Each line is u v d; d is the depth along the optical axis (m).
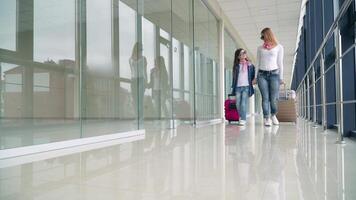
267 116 4.36
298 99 9.02
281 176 1.24
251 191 1.04
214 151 1.97
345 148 1.97
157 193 1.05
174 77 4.93
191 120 5.21
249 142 2.42
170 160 1.67
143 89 3.92
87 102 3.71
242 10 7.08
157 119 4.38
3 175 1.37
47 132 2.76
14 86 2.83
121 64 3.80
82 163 1.64
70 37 3.58
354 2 2.66
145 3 4.30
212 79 6.68
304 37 7.54
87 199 1.00
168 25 4.84
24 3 3.00
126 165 1.55
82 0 3.71
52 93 3.32
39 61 3.18
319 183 1.11
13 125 2.72
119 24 3.92
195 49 5.43
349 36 2.74
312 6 5.77
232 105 5.86
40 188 1.14
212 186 1.12
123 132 3.02
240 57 4.81
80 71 3.67
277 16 7.52
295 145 2.17
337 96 2.28
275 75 4.19
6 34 2.77
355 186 1.06
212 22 6.83
